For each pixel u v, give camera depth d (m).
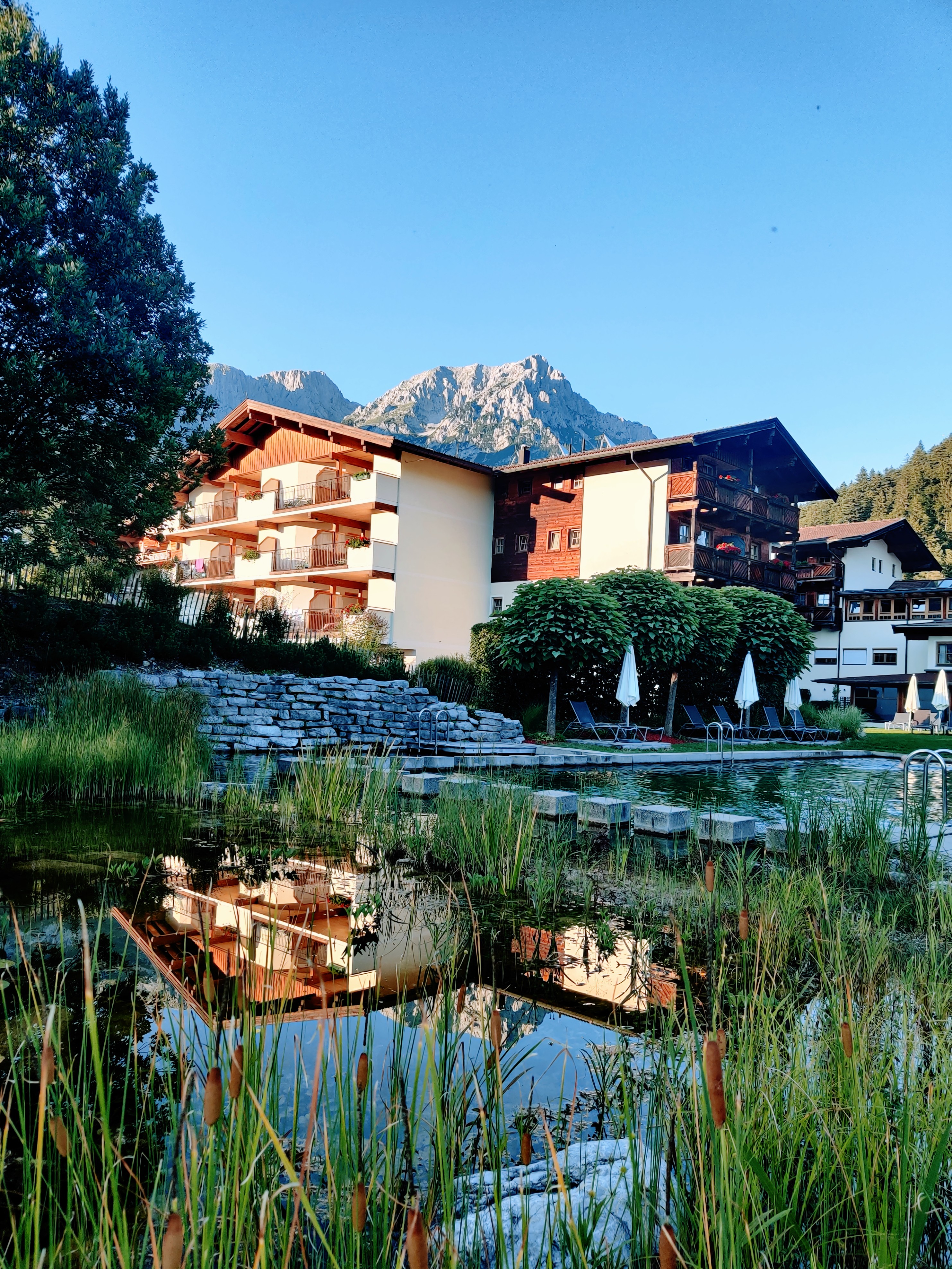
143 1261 1.52
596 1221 1.65
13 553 12.21
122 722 9.18
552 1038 3.08
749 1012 2.61
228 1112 1.81
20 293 12.63
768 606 25.44
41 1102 1.19
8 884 4.83
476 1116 2.42
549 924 4.71
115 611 14.43
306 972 3.65
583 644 19.23
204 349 16.00
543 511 32.34
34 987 2.75
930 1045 2.76
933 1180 1.56
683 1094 2.24
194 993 3.18
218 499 37.50
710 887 2.17
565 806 8.66
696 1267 1.42
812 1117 2.06
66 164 13.76
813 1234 1.77
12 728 8.68
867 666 42.09
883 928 4.72
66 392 12.47
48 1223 1.72
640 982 3.73
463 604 32.28
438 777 9.60
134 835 6.36
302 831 6.93
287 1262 1.30
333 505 30.92
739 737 24.42
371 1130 1.94
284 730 13.79
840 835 7.27
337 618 30.64
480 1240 1.70
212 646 15.23
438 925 4.57
